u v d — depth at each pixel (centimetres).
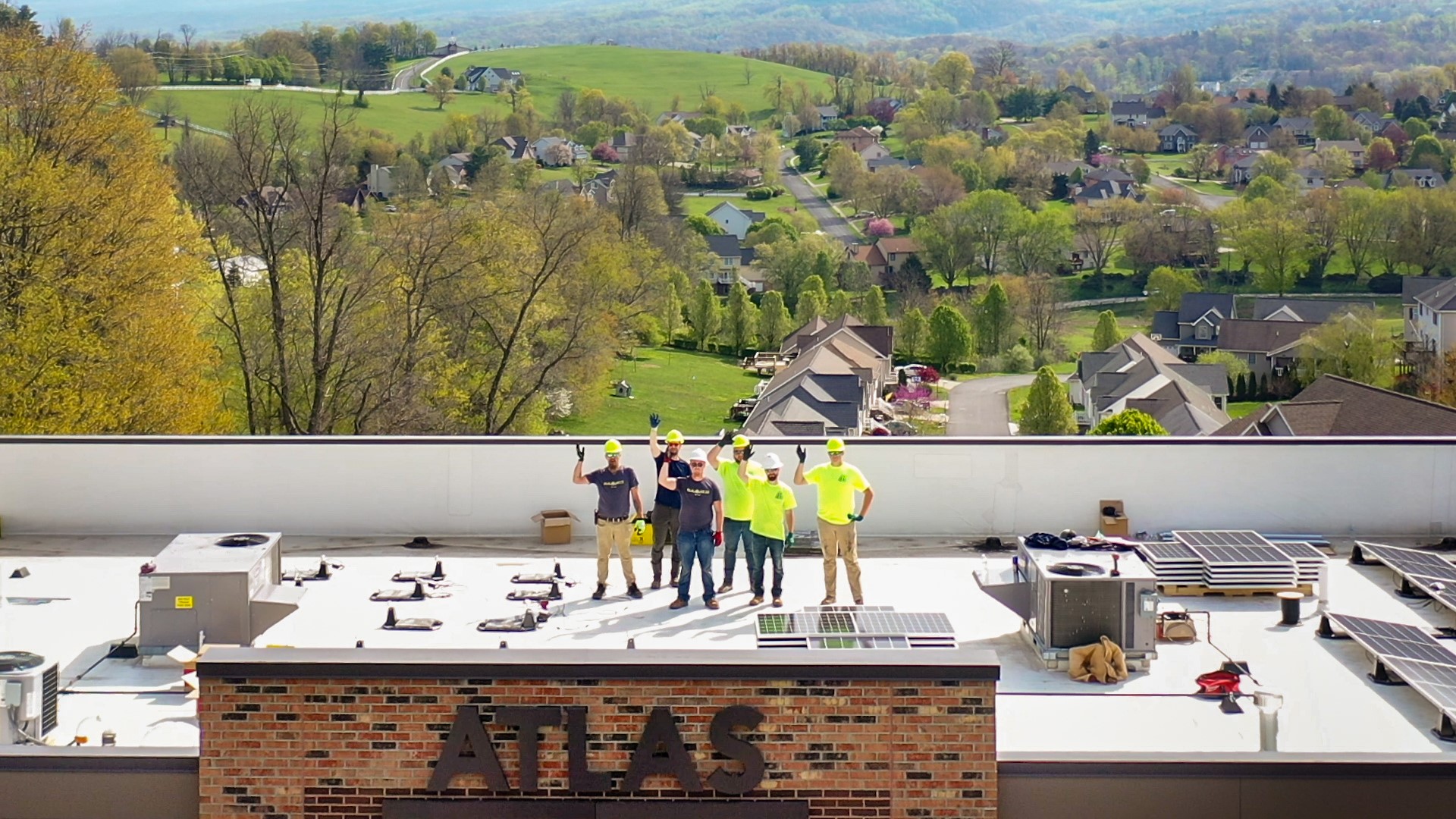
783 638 1404
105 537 1898
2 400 3969
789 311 15012
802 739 977
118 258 4300
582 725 971
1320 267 16062
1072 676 1402
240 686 980
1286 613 1553
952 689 976
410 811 981
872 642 1395
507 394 5750
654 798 978
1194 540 1714
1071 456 1866
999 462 1872
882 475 1881
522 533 1898
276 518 1902
